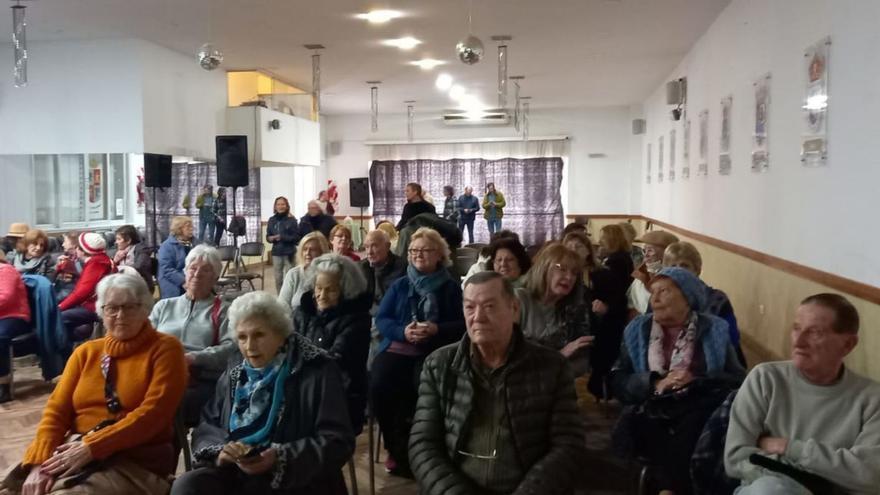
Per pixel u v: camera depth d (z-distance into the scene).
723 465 2.14
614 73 9.63
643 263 3.94
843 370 2.02
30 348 4.61
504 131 14.45
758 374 2.10
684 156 8.19
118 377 2.41
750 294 5.09
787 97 4.29
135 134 7.29
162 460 2.40
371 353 3.79
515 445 2.03
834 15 3.50
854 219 3.24
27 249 5.57
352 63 8.84
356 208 14.98
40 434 2.37
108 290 2.41
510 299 2.09
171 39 7.34
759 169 4.90
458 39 7.45
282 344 2.24
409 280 3.44
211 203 8.84
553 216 14.38
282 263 8.41
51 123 7.41
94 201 8.30
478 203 13.69
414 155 14.82
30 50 7.39
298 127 10.10
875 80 3.03
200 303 3.07
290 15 6.41
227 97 9.33
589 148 14.20
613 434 2.57
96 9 6.12
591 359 3.93
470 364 2.10
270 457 2.02
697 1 5.90
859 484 1.87
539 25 6.82
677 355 2.54
